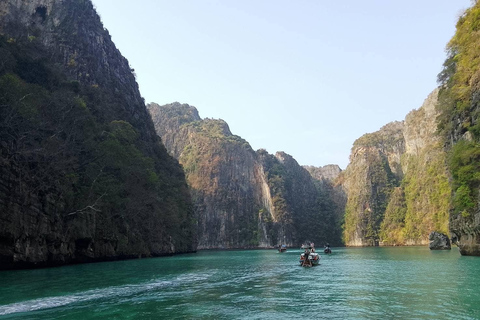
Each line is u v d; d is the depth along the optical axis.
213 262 58.41
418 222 158.12
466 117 49.78
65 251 46.53
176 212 92.31
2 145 38.59
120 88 101.12
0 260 36.97
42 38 84.75
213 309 19.19
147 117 116.06
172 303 20.75
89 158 57.72
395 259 57.06
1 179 37.25
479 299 20.28
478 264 38.94
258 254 99.38
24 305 19.92
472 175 44.09
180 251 98.88
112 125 73.00
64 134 53.81
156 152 108.75
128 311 18.67
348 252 98.12
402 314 17.41
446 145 59.75
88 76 85.94
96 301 21.27
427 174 157.75
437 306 18.81
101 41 102.31
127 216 66.88
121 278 32.34
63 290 24.89
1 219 36.50
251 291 25.20
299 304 20.39
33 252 40.50
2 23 76.00
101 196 53.66
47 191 44.03
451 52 59.34
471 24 51.75
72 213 47.81
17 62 55.91
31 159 42.84
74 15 95.38
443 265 40.50
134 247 67.25
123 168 64.12
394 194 187.88
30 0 92.00
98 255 55.12
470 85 48.97
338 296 22.78
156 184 82.19
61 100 54.06
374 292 23.86
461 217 50.28
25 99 43.28
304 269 43.03
